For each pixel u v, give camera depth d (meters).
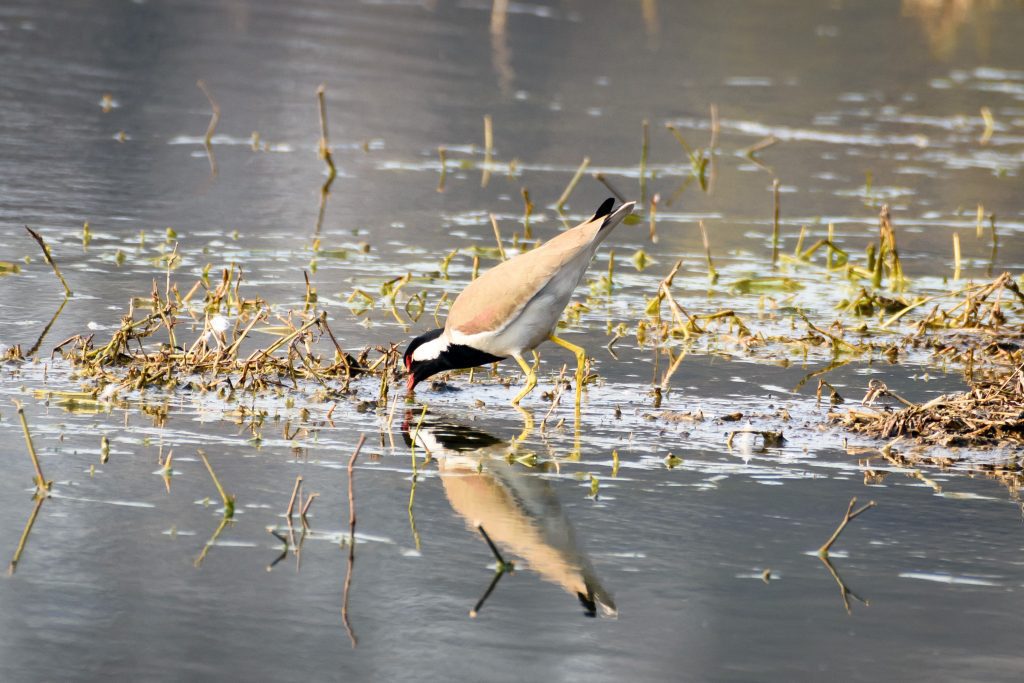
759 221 20.67
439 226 19.22
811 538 9.17
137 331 13.47
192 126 24.33
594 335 14.68
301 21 34.97
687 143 25.84
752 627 7.88
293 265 16.73
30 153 21.42
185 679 7.07
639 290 16.67
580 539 9.03
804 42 36.78
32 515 8.98
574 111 27.84
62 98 25.30
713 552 8.89
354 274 16.50
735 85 31.27
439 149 24.20
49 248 16.64
